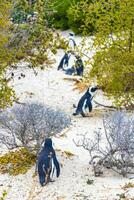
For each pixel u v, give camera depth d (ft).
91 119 85.61
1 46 81.71
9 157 69.05
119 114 69.46
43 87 105.70
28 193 60.49
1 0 82.02
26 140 68.80
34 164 67.36
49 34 86.33
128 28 88.07
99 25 88.48
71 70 113.19
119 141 64.23
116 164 64.34
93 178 63.26
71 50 106.83
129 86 89.25
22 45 84.74
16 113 69.41
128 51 88.22
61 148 72.54
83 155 70.23
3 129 74.54
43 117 68.49
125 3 87.20
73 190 60.44
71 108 92.12
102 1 87.71
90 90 87.45
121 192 58.95
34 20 84.89
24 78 111.04
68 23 149.79
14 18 87.45
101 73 89.76
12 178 64.39
